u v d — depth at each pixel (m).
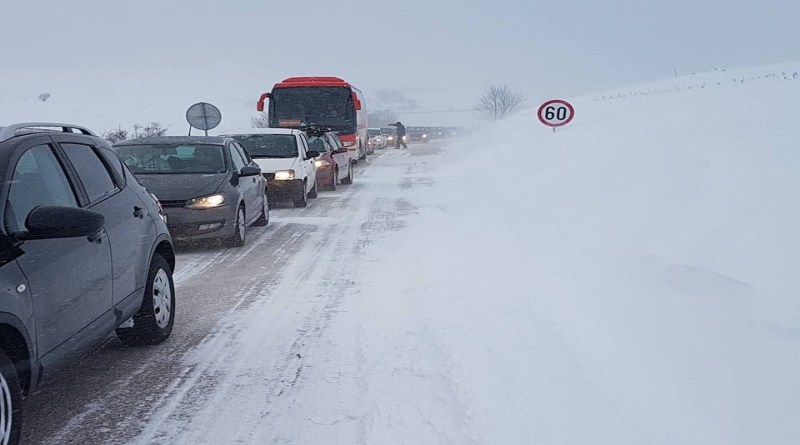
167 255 6.45
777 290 5.27
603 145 13.45
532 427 4.22
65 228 3.95
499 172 18.17
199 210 10.12
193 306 7.30
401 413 4.51
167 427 4.40
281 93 28.64
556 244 9.10
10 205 4.02
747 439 3.82
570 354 5.36
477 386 4.88
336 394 4.87
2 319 3.57
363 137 33.69
